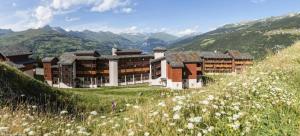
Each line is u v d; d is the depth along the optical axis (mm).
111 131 8633
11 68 35156
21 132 7680
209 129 8078
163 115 8812
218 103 9836
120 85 120312
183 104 9383
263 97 11625
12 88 30375
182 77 101188
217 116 9070
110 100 39344
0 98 23984
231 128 8625
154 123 8531
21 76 34469
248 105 10227
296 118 10336
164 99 10742
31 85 34562
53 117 10805
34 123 8688
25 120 9250
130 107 10945
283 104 11383
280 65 19297
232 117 9164
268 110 10484
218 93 10922
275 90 12812
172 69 99562
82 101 38188
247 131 8523
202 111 9227
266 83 13766
